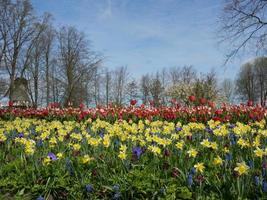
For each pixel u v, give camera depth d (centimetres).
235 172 482
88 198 516
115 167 581
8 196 547
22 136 809
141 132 823
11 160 698
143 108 1407
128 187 511
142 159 610
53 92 5041
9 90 4362
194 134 778
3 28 4212
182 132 752
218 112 1222
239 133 691
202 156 624
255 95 6712
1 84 4428
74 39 4909
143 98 6656
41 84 5006
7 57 4284
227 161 542
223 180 492
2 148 775
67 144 728
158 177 539
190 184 492
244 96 6969
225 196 464
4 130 945
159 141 619
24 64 4516
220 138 737
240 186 464
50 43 4819
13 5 4184
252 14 2241
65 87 4934
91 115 1348
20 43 4328
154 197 494
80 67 4878
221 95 3372
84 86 5094
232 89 7100
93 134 842
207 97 3133
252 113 1177
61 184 540
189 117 1257
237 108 1275
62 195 531
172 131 818
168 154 598
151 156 631
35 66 4772
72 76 4844
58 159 612
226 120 1141
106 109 1406
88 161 583
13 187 559
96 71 5038
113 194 512
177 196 489
